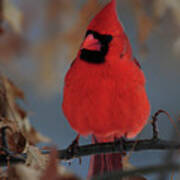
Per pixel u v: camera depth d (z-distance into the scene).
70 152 4.48
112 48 4.45
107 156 4.50
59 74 4.58
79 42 4.56
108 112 4.45
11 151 4.41
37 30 4.56
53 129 4.72
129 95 4.45
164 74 4.70
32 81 4.59
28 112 4.46
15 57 4.56
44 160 4.39
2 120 4.42
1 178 4.39
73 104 4.46
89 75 4.45
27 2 4.56
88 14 4.56
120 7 4.59
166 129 4.67
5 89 4.45
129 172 4.26
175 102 4.71
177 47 4.60
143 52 4.56
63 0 4.56
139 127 4.48
